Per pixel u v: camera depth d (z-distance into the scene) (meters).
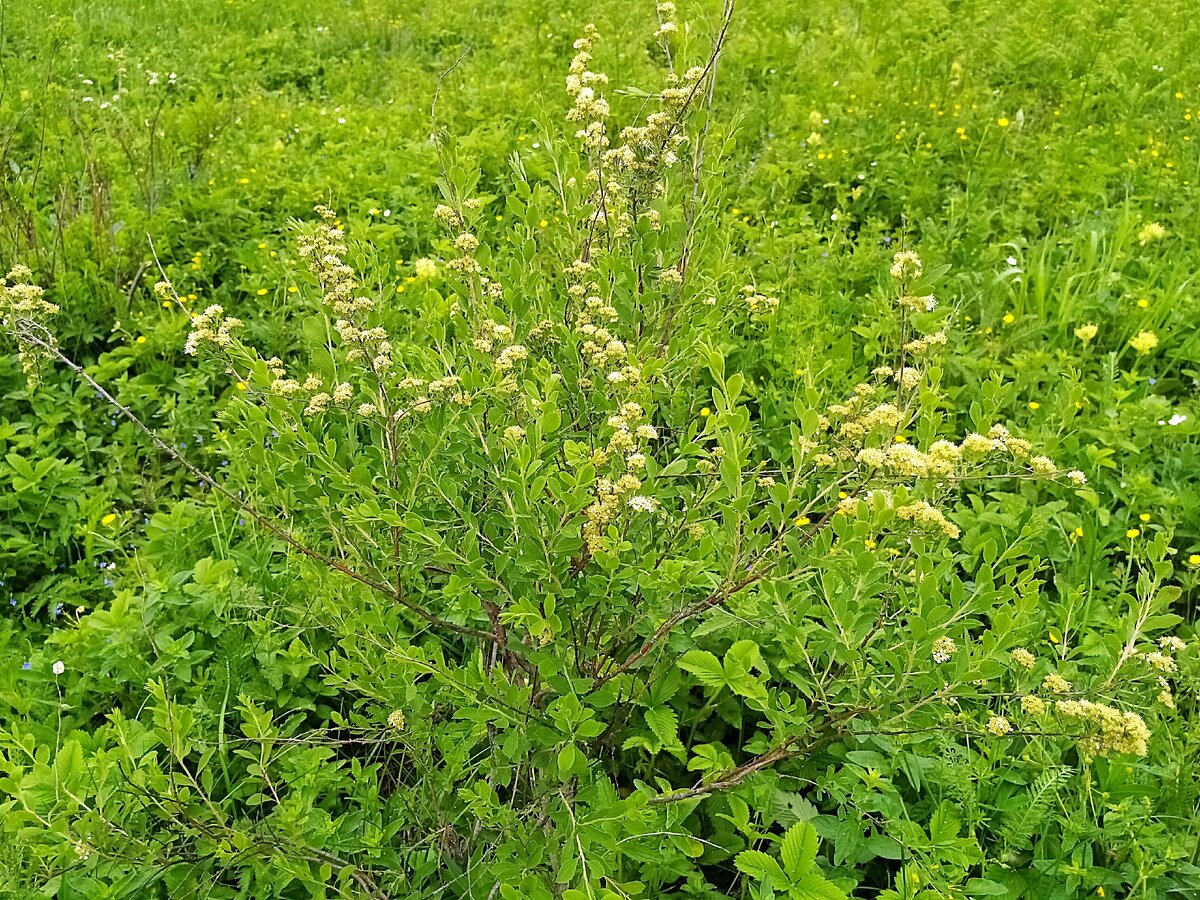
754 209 5.62
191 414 4.13
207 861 2.07
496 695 1.93
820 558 1.84
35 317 2.38
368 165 6.20
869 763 2.44
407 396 2.16
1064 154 6.09
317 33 9.55
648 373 2.22
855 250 5.07
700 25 2.69
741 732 2.67
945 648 1.84
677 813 2.14
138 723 2.66
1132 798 2.41
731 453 1.84
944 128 6.54
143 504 3.82
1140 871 2.23
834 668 2.37
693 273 2.71
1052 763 2.36
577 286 2.42
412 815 2.34
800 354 3.97
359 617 2.18
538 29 8.98
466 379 2.05
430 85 7.93
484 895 2.21
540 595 2.00
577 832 1.86
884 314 4.36
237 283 5.19
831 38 8.46
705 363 2.64
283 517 2.88
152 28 9.41
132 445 4.05
